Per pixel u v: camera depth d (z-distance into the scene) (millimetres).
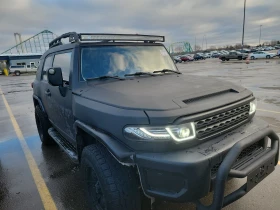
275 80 13578
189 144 2039
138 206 2281
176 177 1957
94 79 3010
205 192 1985
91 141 2828
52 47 4578
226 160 1999
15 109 9734
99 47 3287
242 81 13719
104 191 2250
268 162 2352
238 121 2463
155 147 1992
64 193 3391
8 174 4012
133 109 2104
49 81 3039
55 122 4258
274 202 2918
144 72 3350
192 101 2258
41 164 4344
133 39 3631
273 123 5707
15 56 49344
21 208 3105
